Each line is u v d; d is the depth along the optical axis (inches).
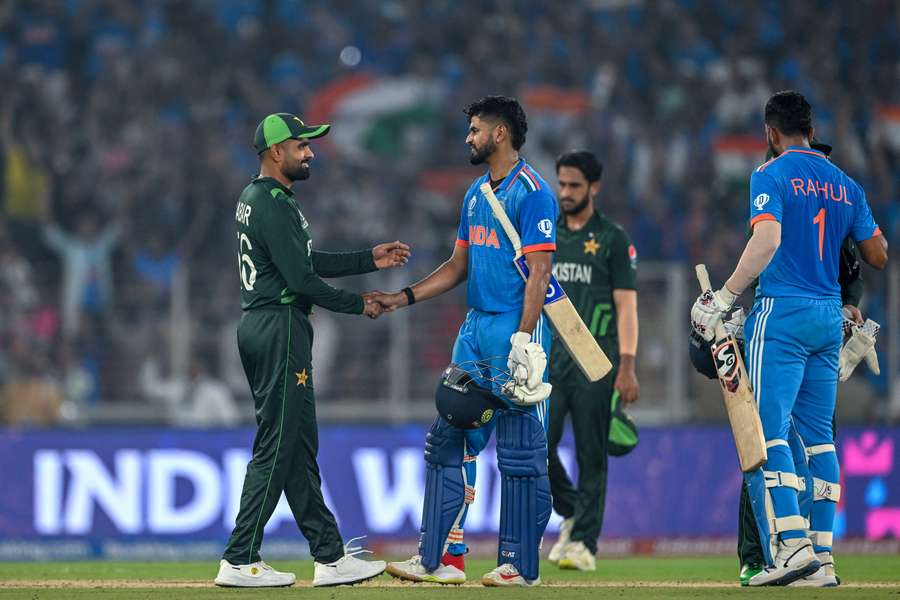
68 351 1774.1
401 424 1636.3
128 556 1456.7
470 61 2596.0
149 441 1475.1
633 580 955.3
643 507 1494.8
